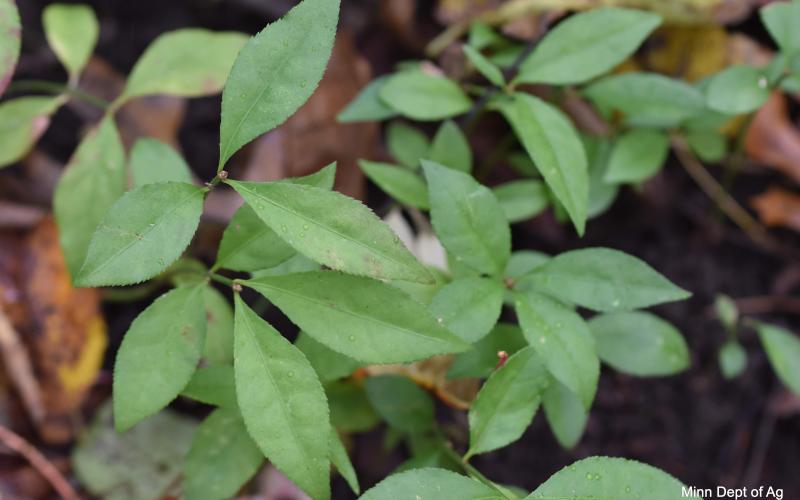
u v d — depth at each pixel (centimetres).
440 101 45
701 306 54
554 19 50
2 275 49
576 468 38
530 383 40
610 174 48
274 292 38
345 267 37
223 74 46
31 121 46
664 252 55
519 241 55
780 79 45
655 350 45
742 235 56
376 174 44
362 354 38
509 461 51
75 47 47
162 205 37
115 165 45
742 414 53
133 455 48
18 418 48
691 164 55
